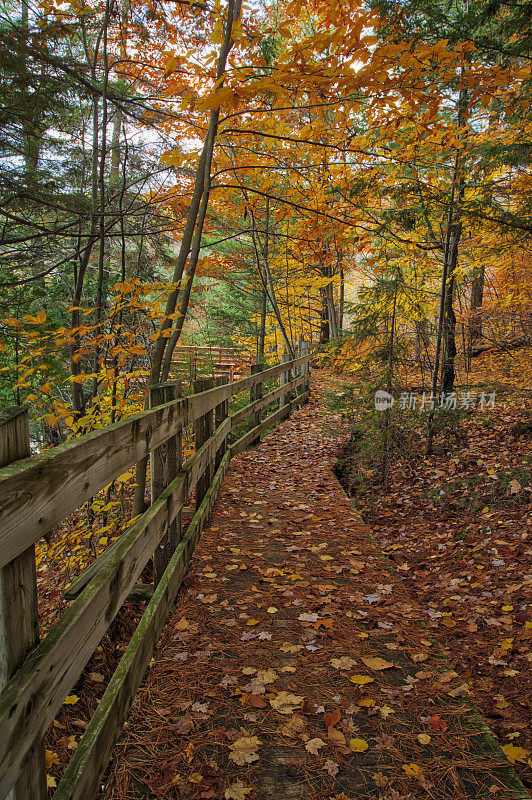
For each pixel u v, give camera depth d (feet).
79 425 13.97
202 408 14.40
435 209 23.61
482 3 20.68
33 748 4.15
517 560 15.17
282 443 27.84
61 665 4.66
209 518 16.19
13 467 3.99
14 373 14.69
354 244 25.41
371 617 10.43
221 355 56.24
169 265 29.04
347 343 25.29
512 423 26.96
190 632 9.66
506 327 39.68
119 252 29.37
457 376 38.91
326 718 7.34
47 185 20.13
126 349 13.44
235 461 23.66
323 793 6.13
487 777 6.40
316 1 17.88
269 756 6.72
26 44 18.49
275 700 7.78
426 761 6.66
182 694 7.88
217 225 38.06
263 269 45.14
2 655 3.90
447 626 12.91
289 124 25.77
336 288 74.23
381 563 13.23
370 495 23.41
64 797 4.87
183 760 6.61
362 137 20.77
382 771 6.49
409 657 9.07
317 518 16.61
